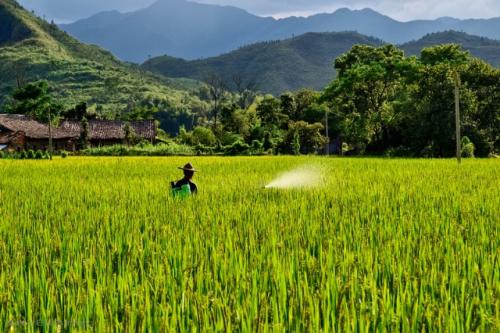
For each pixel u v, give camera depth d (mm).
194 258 4766
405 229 6172
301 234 5852
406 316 3113
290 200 9289
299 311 3195
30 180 16297
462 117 52781
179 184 10359
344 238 5438
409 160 33531
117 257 4945
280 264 4238
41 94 110375
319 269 4234
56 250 5273
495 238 5523
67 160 41219
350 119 74812
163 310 3176
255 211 7699
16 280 4008
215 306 3225
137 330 2963
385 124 65312
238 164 28344
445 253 4859
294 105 101812
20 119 85375
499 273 4039
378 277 4125
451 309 3137
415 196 9633
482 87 56000
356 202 8906
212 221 6910
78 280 3893
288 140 75250
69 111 113812
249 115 102062
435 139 53594
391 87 69812
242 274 4035
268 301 3377
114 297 3592
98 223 6980
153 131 95938
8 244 5629
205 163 30281
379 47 78938
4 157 51344
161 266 4258
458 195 9430
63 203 9461
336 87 73250
